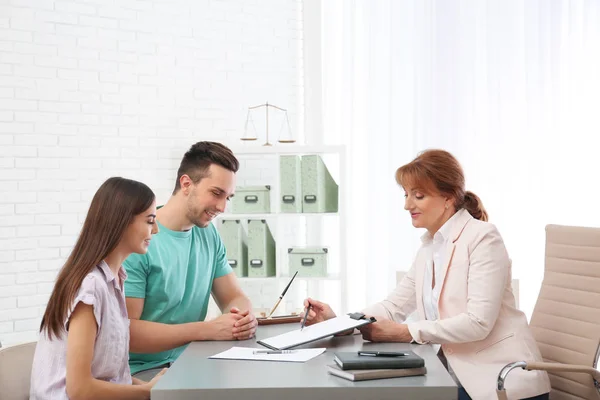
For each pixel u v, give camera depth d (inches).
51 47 182.5
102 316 87.0
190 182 111.8
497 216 183.2
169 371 81.8
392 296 118.2
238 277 183.0
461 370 100.3
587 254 110.5
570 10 173.9
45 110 182.1
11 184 178.5
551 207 177.5
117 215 88.7
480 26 186.1
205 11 200.1
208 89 200.8
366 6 201.3
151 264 108.3
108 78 189.0
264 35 207.0
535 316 117.2
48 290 182.4
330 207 188.7
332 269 205.9
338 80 206.2
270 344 95.0
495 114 183.5
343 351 92.4
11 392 87.4
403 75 196.2
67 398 84.4
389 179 197.3
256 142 205.9
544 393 99.0
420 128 193.8
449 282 104.3
